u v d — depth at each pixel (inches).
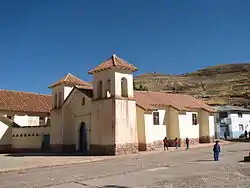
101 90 1237.1
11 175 746.2
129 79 1227.2
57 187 544.1
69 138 1366.9
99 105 1214.9
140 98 1400.1
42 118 1760.6
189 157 989.2
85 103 1307.8
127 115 1186.0
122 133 1155.9
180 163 839.1
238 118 2185.0
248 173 624.4
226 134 2143.2
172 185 518.0
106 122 1173.1
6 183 617.9
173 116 1433.3
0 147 1488.7
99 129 1200.2
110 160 989.8
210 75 5206.7
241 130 2188.7
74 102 1375.5
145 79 5423.2
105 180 598.5
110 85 1203.9
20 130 1529.3
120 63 1214.3
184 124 1464.1
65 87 1405.0
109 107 1168.8
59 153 1304.1
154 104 1369.3
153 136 1325.0
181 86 4446.4
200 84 4448.8
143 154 1131.3
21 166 895.1
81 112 1328.7
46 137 1451.8
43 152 1396.4
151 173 668.7
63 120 1363.2
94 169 780.0
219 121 2178.9
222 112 2186.3
